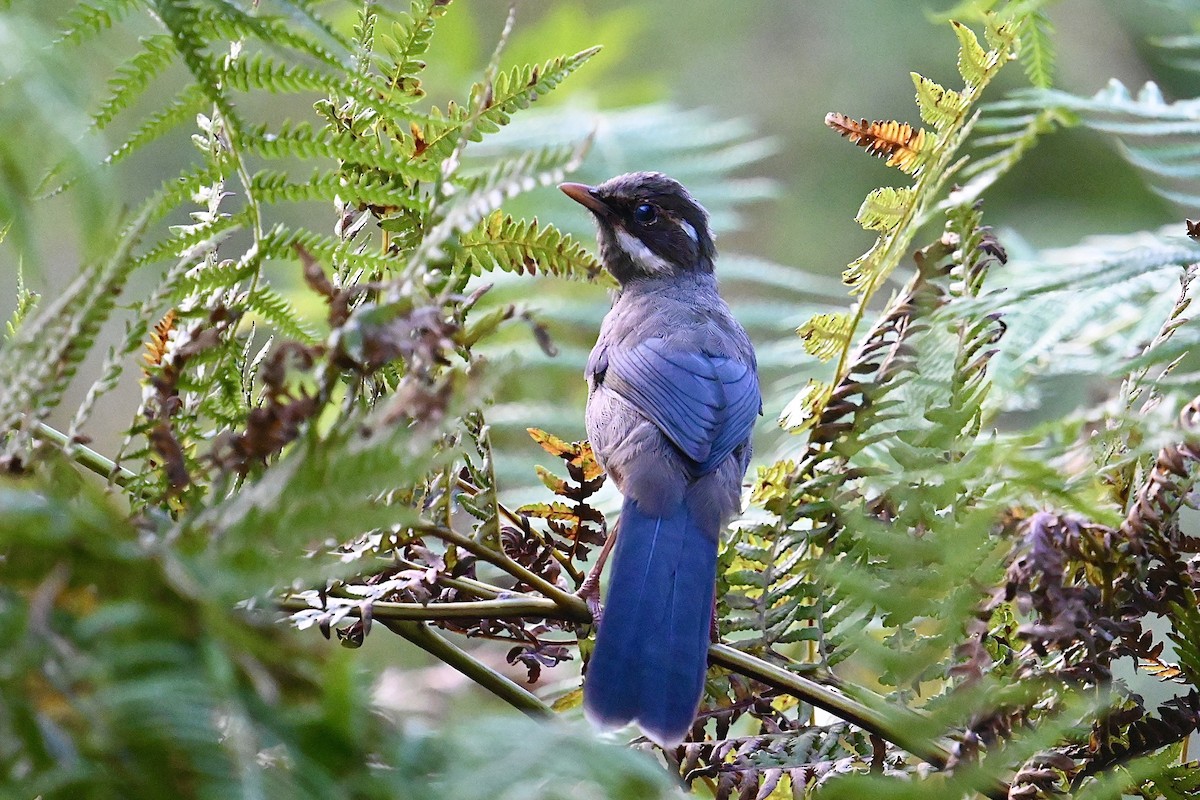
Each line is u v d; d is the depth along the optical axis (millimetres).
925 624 6766
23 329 3562
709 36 18922
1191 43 7633
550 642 6711
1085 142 15977
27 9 3629
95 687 2518
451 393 3287
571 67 5496
